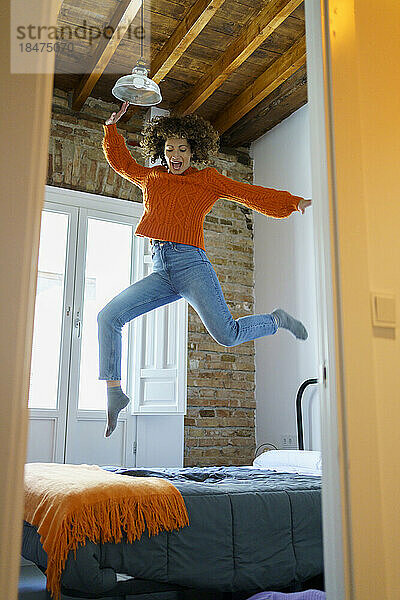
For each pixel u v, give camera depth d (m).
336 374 1.58
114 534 2.22
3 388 1.17
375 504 1.55
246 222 5.58
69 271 4.68
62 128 4.83
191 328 5.11
